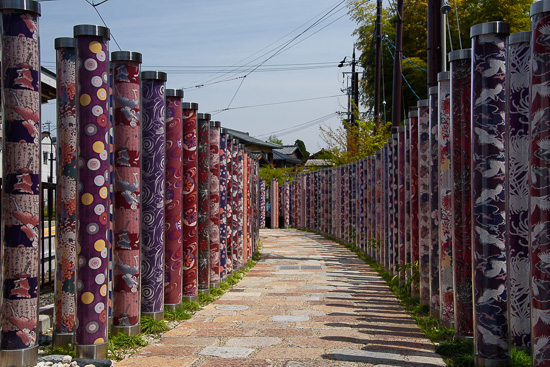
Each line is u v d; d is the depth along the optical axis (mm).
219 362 5215
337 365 5129
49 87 7984
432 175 6922
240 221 12102
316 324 6859
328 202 22453
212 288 9227
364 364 5160
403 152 9492
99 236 5262
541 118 4121
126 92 6051
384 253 11453
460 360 5121
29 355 4793
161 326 6535
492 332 4887
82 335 5219
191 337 6199
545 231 4082
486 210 4930
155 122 6844
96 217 5246
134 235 6094
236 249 11406
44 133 7891
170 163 7457
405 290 8734
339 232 19875
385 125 21578
